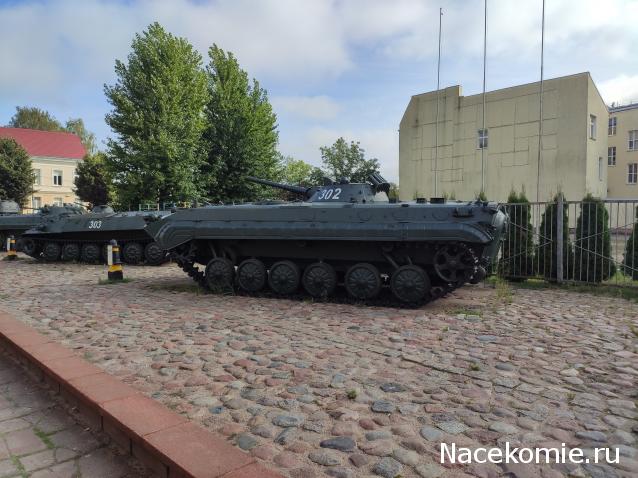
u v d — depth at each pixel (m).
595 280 11.88
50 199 53.91
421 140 30.88
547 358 5.94
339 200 11.06
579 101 25.28
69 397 4.86
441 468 3.46
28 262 19.58
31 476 3.59
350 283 9.85
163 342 6.75
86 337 7.08
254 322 7.98
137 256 17.91
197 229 10.92
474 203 9.17
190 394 4.85
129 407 4.20
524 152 27.12
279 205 10.55
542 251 12.58
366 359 5.93
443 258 9.28
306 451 3.71
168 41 30.11
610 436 3.93
